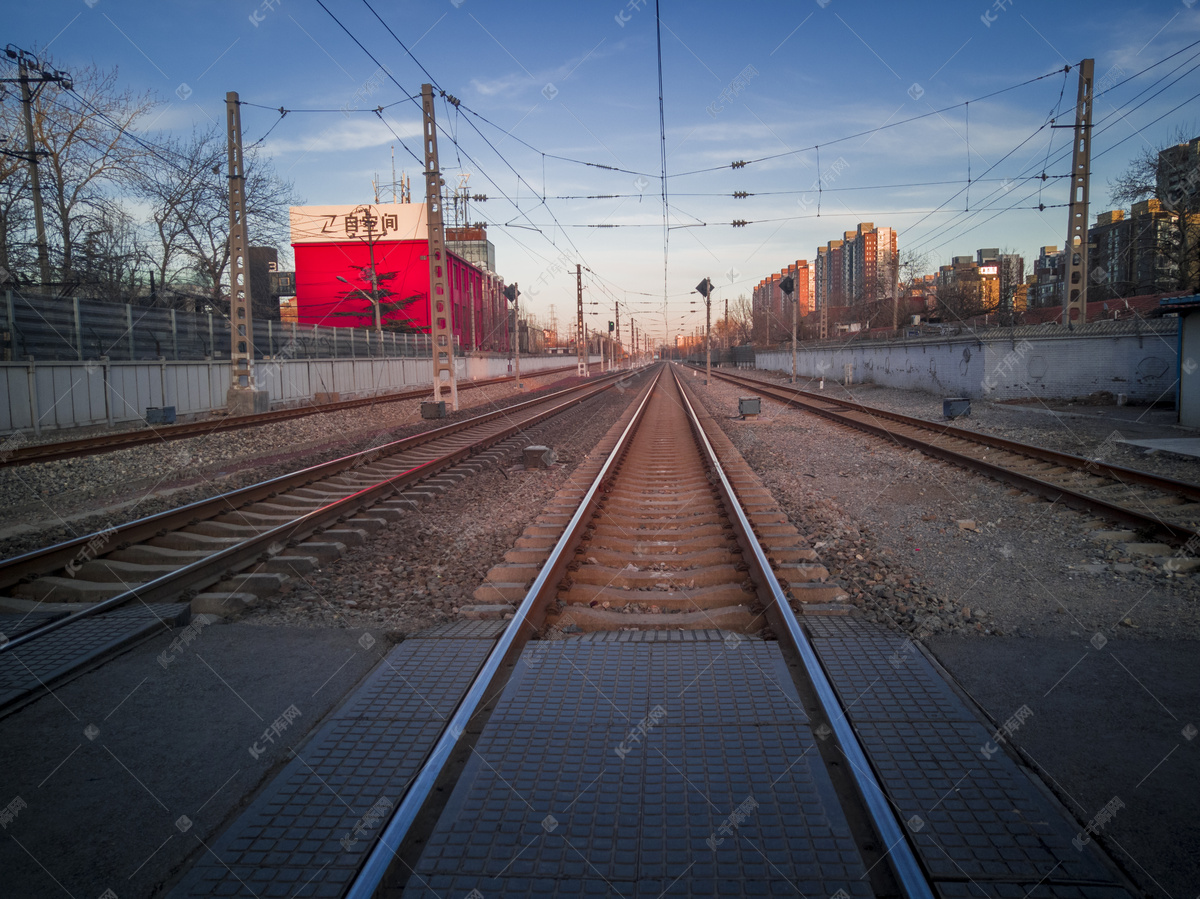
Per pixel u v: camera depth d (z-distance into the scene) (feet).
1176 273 111.86
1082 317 77.92
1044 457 37.76
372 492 28.96
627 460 42.60
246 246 66.90
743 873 7.95
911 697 11.85
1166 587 18.19
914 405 82.17
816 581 18.60
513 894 7.72
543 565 19.52
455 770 10.07
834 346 150.00
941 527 25.54
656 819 8.90
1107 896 7.56
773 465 41.68
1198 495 27.02
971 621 16.05
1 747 11.04
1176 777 9.74
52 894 7.96
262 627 16.06
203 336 75.51
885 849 8.07
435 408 69.82
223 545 23.47
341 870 8.15
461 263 228.02
